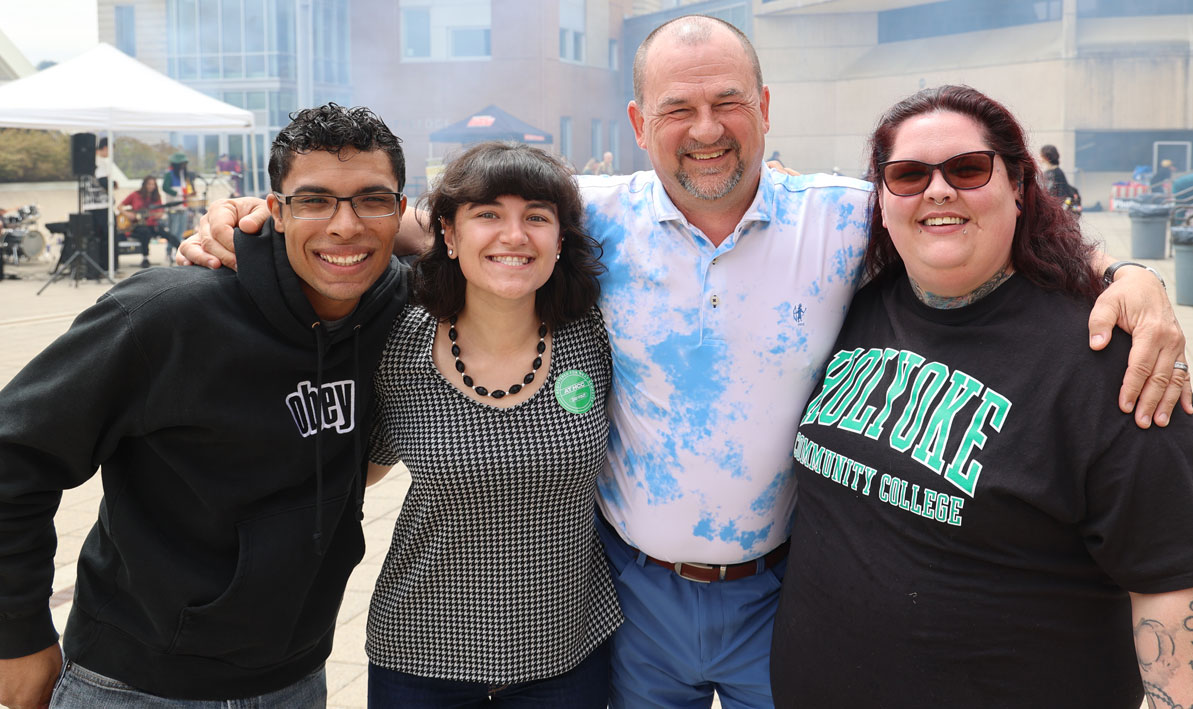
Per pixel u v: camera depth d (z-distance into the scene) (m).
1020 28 29.47
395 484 5.47
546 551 2.12
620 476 2.38
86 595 1.95
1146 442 1.61
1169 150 27.28
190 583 1.87
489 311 2.10
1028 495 1.67
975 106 1.86
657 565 2.40
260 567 1.88
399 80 35.00
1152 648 1.60
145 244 16.20
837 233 2.27
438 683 2.14
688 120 2.14
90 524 4.72
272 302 1.85
